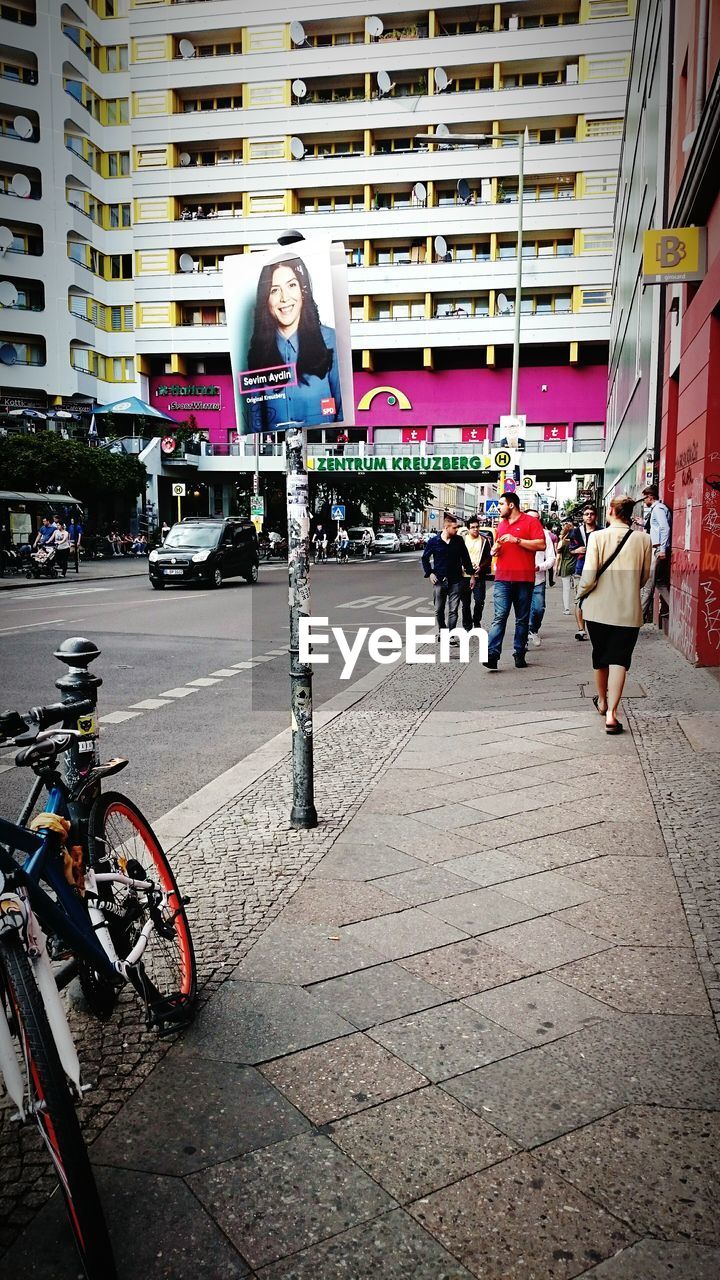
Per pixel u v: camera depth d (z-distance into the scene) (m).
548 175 51.00
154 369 56.66
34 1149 2.39
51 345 49.38
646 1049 2.80
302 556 4.79
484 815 5.09
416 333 52.38
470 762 6.26
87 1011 3.06
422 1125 2.45
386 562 48.81
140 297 54.81
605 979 3.24
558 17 50.69
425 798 5.44
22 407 43.78
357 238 52.62
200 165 53.47
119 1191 2.21
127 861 2.91
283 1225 2.10
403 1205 2.16
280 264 4.55
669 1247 2.03
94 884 2.67
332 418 4.52
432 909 3.84
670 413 13.06
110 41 53.03
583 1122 2.46
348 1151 2.35
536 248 51.66
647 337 16.84
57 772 2.65
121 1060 2.77
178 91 53.62
